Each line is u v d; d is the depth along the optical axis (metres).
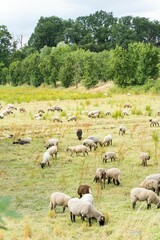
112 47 140.62
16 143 25.41
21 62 105.56
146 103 46.50
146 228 10.82
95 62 79.00
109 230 11.08
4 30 136.75
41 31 170.12
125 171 18.69
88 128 30.12
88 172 18.56
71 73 82.88
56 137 27.52
